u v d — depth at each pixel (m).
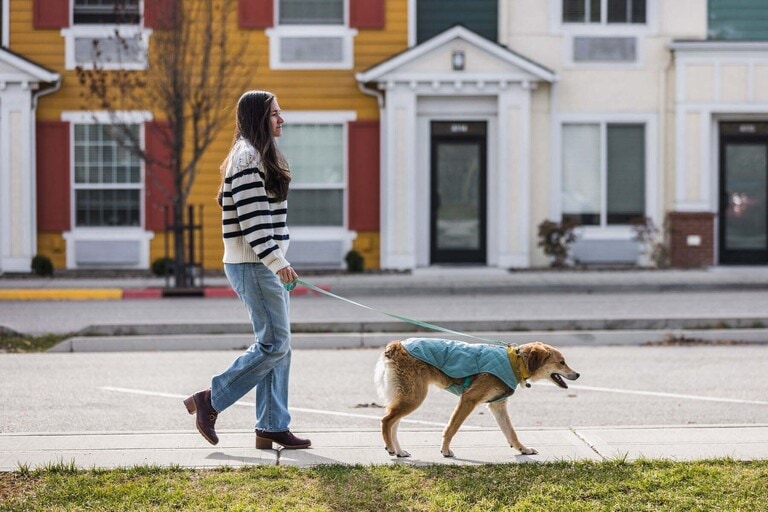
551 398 9.22
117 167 20.44
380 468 6.08
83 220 20.52
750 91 20.42
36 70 19.75
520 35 20.55
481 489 5.60
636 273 19.36
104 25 20.25
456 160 20.53
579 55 20.56
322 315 14.71
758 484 5.65
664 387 9.71
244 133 6.46
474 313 14.70
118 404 8.88
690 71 20.41
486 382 6.42
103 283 18.45
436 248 20.72
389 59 19.72
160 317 14.52
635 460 6.23
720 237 21.03
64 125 20.27
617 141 20.80
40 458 6.40
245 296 6.46
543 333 12.69
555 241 19.98
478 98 20.28
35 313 15.12
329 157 20.64
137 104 20.11
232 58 19.95
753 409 8.66
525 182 20.16
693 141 20.50
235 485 5.70
